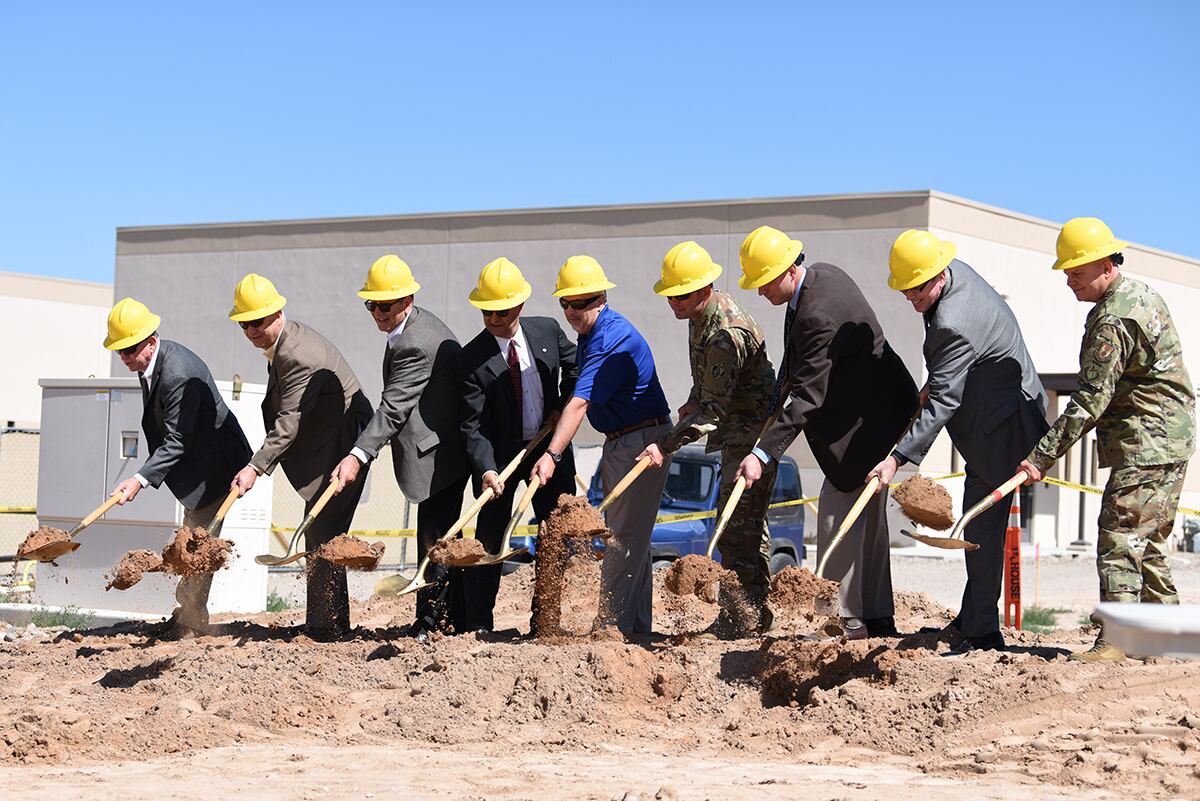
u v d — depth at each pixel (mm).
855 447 7664
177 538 7797
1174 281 33969
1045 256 29312
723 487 8328
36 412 43500
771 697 7004
